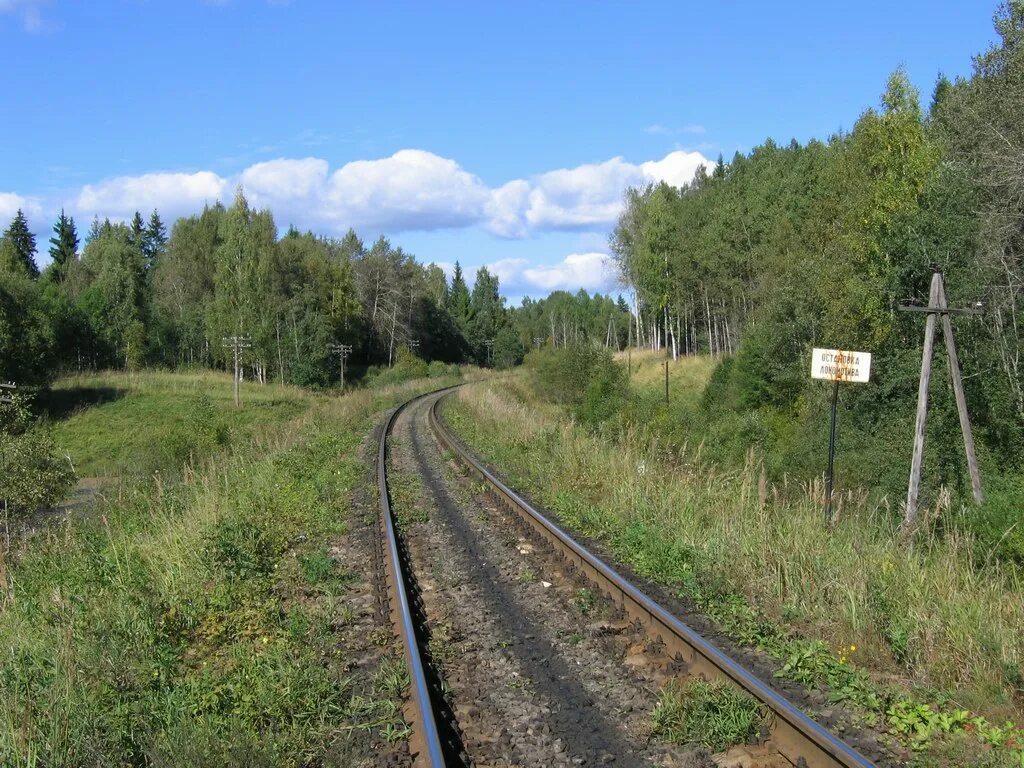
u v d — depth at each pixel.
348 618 8.36
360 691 6.44
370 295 101.94
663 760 5.15
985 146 26.77
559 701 6.06
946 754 4.96
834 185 36.53
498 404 37.00
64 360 68.75
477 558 10.90
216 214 96.50
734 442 26.92
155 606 8.23
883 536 9.83
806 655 6.40
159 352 83.19
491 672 6.76
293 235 113.50
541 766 5.12
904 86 31.20
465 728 5.70
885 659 6.65
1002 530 10.81
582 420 36.75
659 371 64.69
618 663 6.80
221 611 8.49
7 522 17.89
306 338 73.75
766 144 80.81
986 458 20.70
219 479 17.20
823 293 32.38
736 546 9.44
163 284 95.38
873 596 7.42
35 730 5.54
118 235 105.31
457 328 128.25
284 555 11.29
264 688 6.27
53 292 71.06
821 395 28.52
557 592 9.02
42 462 21.33
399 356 94.44
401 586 8.54
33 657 7.07
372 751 5.44
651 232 67.81
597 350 49.34
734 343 64.38
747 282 59.81
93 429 46.78
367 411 44.31
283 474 18.17
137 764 5.43
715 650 6.31
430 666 6.74
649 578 9.19
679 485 13.31
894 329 28.81
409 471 20.50
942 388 22.94
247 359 71.94
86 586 9.48
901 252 28.38
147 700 6.16
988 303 24.19
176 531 12.05
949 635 6.57
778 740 5.26
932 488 18.58
